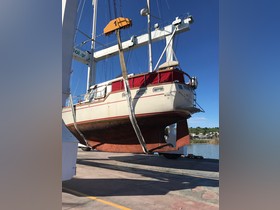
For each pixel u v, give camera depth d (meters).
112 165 9.46
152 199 4.62
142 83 9.53
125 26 9.27
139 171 8.11
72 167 4.36
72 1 5.38
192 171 8.28
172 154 11.98
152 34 12.94
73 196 4.62
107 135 11.00
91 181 6.12
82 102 11.83
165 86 8.95
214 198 4.78
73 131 12.25
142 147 10.05
